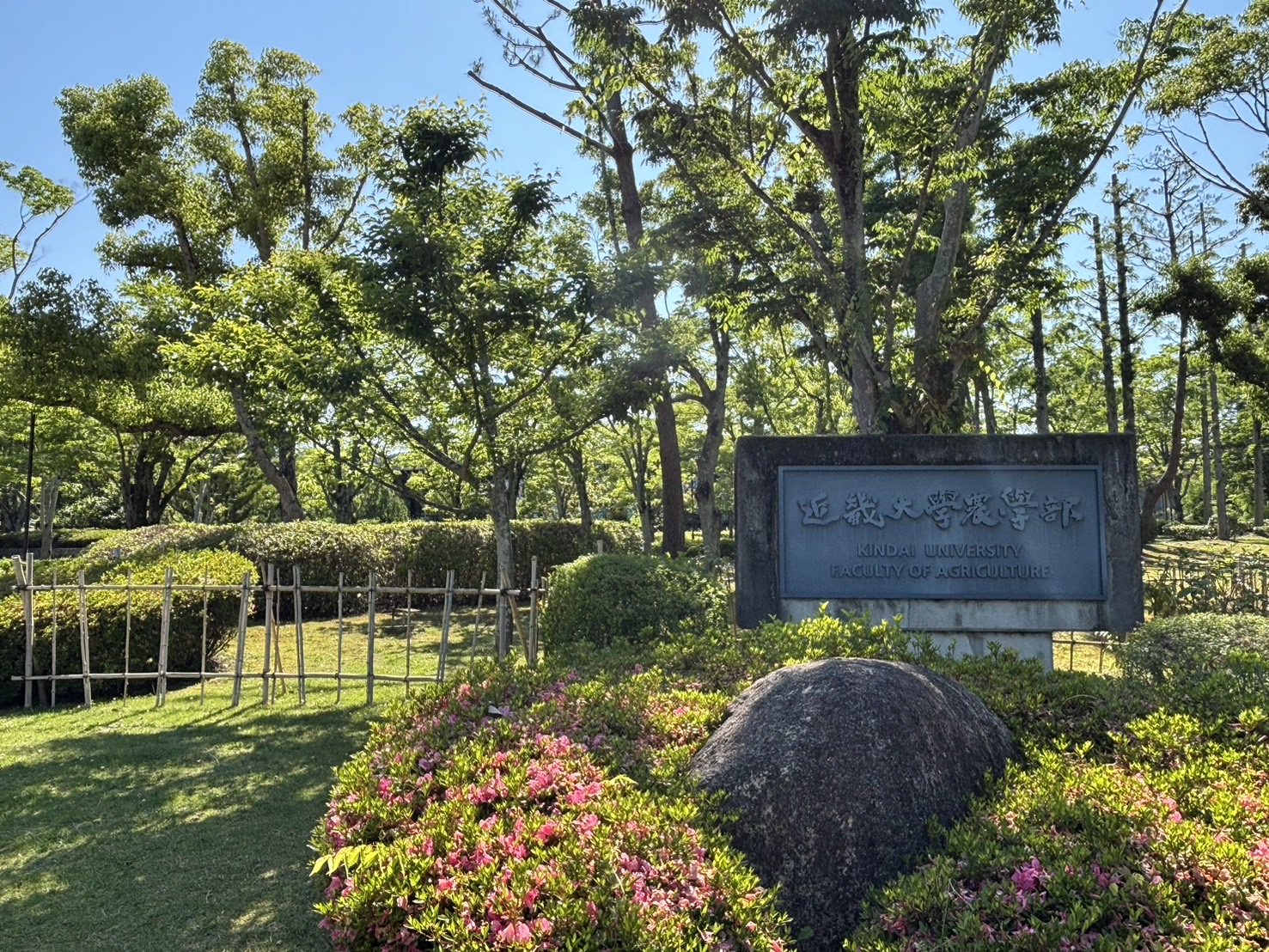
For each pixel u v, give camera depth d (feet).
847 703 9.70
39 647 25.18
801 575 24.12
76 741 20.56
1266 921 6.96
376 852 8.09
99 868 13.62
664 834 8.22
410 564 46.88
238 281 34.99
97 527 125.90
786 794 9.05
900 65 33.68
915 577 23.91
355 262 22.90
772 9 32.09
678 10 33.22
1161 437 109.60
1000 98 43.16
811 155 40.70
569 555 54.54
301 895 12.65
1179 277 54.75
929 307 37.50
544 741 10.31
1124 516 23.77
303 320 25.09
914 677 10.52
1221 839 8.05
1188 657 18.78
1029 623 23.71
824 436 24.43
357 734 20.98
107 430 72.23
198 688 26.23
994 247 41.93
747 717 10.17
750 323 40.50
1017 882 7.59
